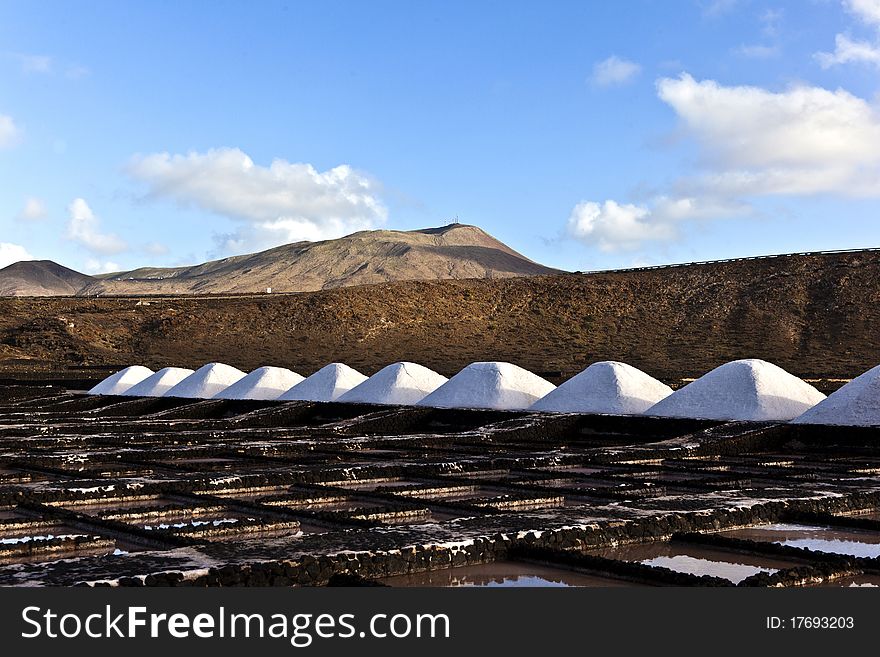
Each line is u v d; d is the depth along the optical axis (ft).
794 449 65.05
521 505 39.45
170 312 238.89
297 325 233.76
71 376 159.74
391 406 88.28
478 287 267.39
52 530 34.40
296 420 91.86
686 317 240.12
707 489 42.16
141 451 58.13
